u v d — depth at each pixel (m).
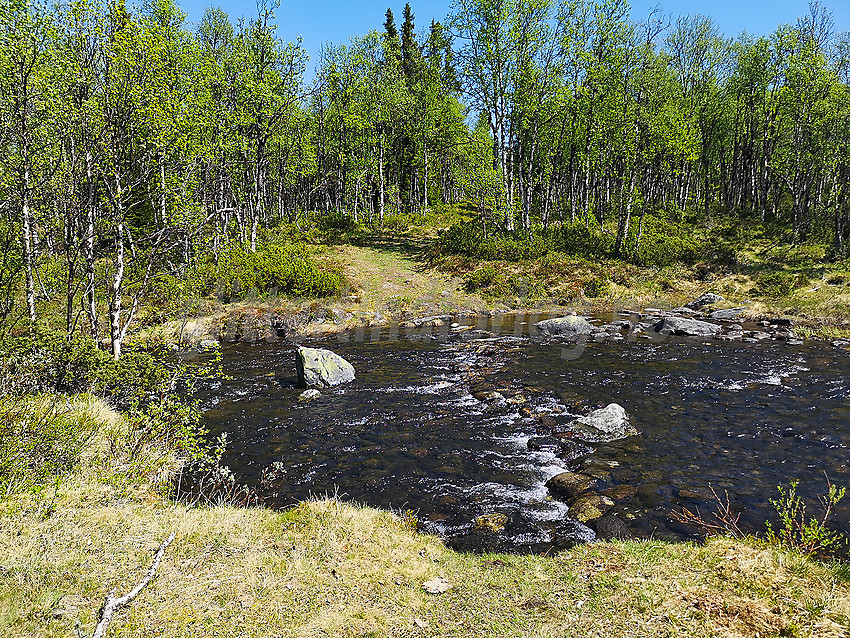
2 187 10.62
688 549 5.80
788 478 8.39
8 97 10.45
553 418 11.54
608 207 44.03
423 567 5.80
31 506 6.37
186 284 16.62
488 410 12.22
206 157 16.69
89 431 8.17
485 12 32.12
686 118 33.94
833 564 5.34
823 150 31.62
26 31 10.63
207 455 9.05
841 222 31.27
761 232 36.50
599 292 27.97
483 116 35.31
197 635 4.41
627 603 4.79
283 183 45.62
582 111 35.53
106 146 11.12
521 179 35.84
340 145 43.28
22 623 4.32
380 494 8.34
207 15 30.94
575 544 6.61
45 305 14.01
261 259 25.48
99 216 11.79
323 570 5.61
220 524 6.54
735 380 14.10
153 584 5.10
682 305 26.78
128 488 7.43
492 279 28.45
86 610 4.63
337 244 36.69
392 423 11.52
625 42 31.08
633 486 8.29
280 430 11.20
